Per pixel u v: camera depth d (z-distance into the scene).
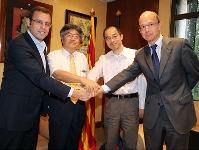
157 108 1.55
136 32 3.43
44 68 1.69
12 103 1.45
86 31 3.57
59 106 1.78
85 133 2.61
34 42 1.62
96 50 3.79
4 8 2.57
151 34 1.56
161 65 1.50
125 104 1.97
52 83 1.48
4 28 2.59
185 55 1.47
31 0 2.82
